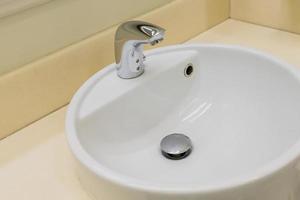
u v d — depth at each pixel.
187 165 0.76
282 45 1.04
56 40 0.81
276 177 0.54
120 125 0.79
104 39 0.89
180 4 1.03
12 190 0.66
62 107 0.86
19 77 0.77
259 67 0.84
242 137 0.80
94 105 0.74
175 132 0.85
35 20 0.77
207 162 0.77
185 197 0.51
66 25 0.82
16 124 0.79
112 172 0.56
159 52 0.89
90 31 0.87
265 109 0.82
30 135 0.79
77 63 0.85
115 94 0.77
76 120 0.70
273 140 0.75
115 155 0.76
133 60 0.79
